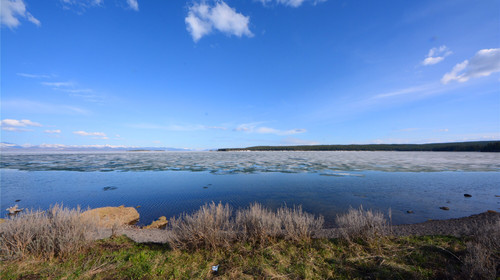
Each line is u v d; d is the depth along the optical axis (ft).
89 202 50.85
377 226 18.60
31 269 13.55
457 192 58.75
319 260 14.96
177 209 44.32
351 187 66.64
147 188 66.85
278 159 213.87
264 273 13.21
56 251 15.70
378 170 113.09
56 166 137.80
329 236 21.53
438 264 13.99
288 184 72.43
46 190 64.23
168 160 202.28
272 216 20.44
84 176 93.86
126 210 38.55
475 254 13.01
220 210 19.08
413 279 12.44
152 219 38.32
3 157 248.93
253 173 103.04
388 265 13.96
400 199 51.01
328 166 135.74
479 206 44.93
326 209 42.75
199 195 56.95
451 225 28.17
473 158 221.05
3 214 41.27
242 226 18.93
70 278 12.67
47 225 16.60
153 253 16.39
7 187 69.10
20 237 15.49
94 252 16.38
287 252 16.12
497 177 87.35
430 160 191.11
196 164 154.81
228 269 13.76
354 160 194.08
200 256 15.70
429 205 45.62
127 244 19.19
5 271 13.16
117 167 132.98
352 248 16.81
